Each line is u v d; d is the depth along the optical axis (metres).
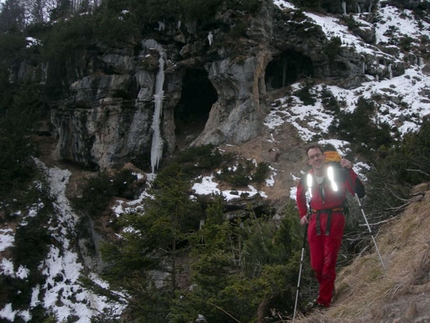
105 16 25.23
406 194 7.98
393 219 7.19
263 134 23.08
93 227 20.06
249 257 8.17
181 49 25.56
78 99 24.97
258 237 8.38
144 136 24.19
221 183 19.98
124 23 24.78
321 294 4.77
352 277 5.46
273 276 6.25
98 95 24.45
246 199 18.75
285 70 28.14
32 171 24.16
